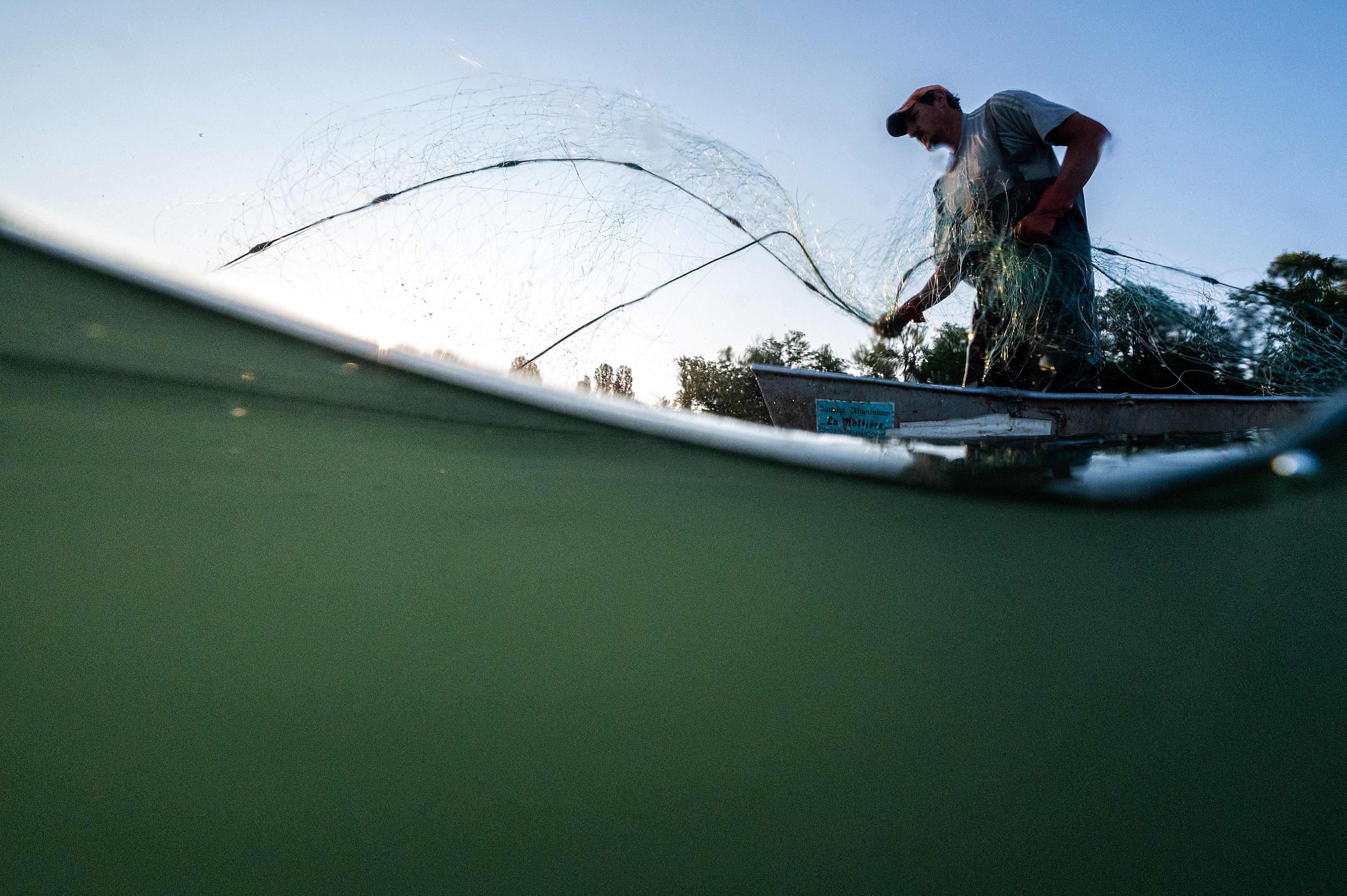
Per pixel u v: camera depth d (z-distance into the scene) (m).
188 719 1.23
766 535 2.10
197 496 1.60
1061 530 2.13
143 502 1.54
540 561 1.78
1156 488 2.03
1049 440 2.78
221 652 1.33
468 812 1.26
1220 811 1.68
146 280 1.24
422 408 1.65
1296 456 2.10
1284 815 1.75
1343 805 1.85
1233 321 3.10
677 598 1.75
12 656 1.23
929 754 1.53
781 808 1.39
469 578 1.65
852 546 2.10
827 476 1.99
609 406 1.84
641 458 1.91
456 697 1.38
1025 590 2.02
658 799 1.35
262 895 1.12
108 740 1.17
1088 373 3.26
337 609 1.48
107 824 1.11
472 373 1.64
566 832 1.27
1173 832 1.59
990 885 1.39
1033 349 3.25
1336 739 1.94
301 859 1.16
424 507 1.79
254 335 1.38
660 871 1.30
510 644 1.51
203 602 1.42
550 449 1.83
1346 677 2.10
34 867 1.06
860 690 1.60
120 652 1.29
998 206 3.30
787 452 1.96
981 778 1.51
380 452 1.72
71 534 1.50
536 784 1.31
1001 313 3.28
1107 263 3.27
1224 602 2.17
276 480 1.65
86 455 1.53
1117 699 1.75
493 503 1.85
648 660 1.56
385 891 1.17
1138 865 1.51
